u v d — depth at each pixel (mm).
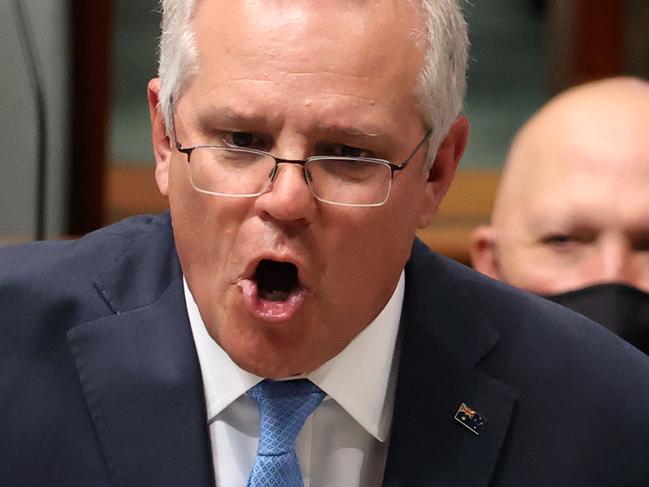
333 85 2785
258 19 2805
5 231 5301
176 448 3117
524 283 4367
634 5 7375
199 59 2881
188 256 2971
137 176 7117
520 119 9492
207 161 2865
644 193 4219
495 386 3271
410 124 2922
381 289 3016
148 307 3287
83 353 3207
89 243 3477
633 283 4223
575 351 3381
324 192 2840
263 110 2781
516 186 4438
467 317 3387
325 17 2799
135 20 9648
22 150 5270
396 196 2924
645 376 3385
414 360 3287
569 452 3229
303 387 3166
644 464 3264
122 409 3146
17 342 3256
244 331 2896
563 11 7484
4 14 5199
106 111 6688
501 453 3215
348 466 3252
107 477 3111
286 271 2939
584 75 7426
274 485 3088
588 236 4258
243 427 3207
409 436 3205
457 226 7121
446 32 3002
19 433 3156
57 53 6430
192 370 3186
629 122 4305
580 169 4270
